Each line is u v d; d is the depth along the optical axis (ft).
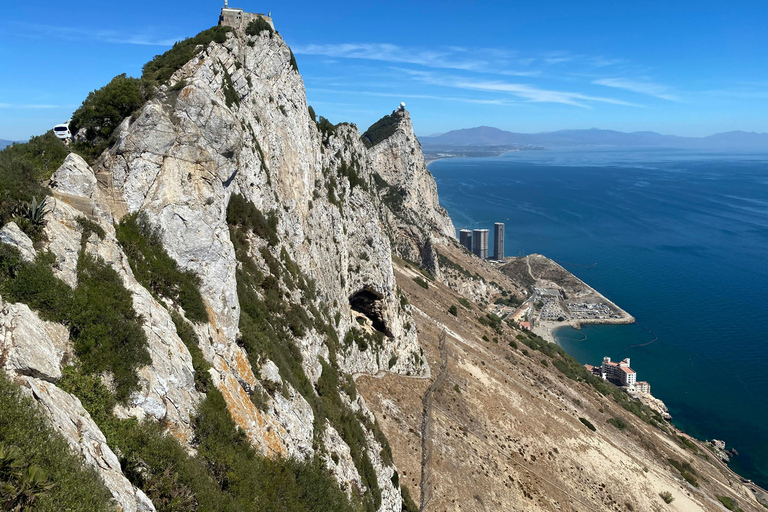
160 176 90.53
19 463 41.22
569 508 208.64
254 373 101.71
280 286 146.72
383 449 163.12
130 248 82.23
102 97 100.07
